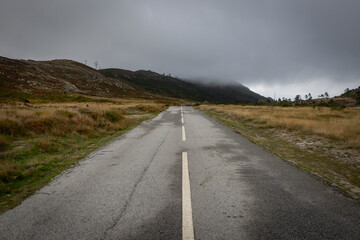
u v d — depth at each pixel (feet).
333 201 8.90
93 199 9.58
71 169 14.23
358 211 8.07
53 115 29.30
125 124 38.68
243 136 25.95
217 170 13.20
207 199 9.28
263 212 8.10
